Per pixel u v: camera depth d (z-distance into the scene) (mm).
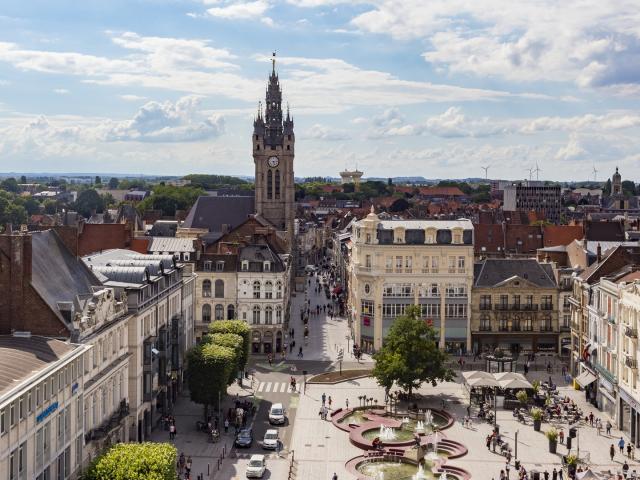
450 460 95938
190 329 138000
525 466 94000
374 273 153375
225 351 112375
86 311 82750
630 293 104000
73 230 98312
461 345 155000
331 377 136500
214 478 88562
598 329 121562
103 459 71000
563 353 155375
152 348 104500
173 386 121750
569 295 153875
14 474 61281
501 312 154250
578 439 101188
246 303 157875
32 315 79500
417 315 123562
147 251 165125
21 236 79375
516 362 146750
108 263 111938
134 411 98062
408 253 153500
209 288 158500
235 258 159500
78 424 77312
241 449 99500
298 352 157750
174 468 74312
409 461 95125
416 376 118250
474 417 114688
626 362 103438
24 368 66500
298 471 91312
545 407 118938
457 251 153125
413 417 113125
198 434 105875
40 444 66812
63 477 72875
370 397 124438
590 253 160000
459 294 154250
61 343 76438
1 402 57719
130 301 97938
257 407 118562
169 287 118125
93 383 81812
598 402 120562
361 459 95500
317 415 114812
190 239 168625
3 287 79250
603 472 91875
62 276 90312
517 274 156250
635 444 101375
